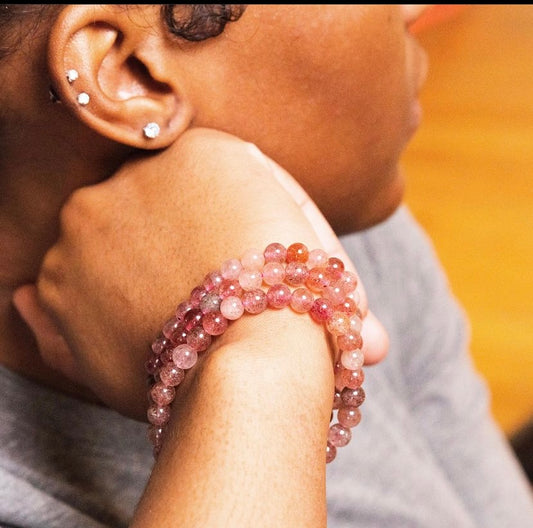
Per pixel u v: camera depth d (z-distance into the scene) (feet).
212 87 1.52
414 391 2.67
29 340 1.75
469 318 4.32
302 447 1.18
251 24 1.49
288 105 1.55
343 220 1.75
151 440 1.33
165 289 1.42
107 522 1.70
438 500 2.25
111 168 1.58
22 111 1.52
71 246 1.55
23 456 1.69
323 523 1.16
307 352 1.26
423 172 5.10
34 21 1.44
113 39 1.44
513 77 5.82
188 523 1.12
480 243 4.66
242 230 1.38
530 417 3.38
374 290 2.51
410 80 1.72
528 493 2.73
